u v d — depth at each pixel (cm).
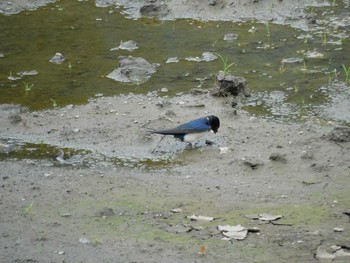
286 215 1117
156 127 1420
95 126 1438
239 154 1321
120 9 2059
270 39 1825
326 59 1702
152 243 1047
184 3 2025
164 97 1541
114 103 1527
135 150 1355
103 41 1853
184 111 1475
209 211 1142
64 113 1494
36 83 1636
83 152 1355
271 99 1520
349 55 1717
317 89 1557
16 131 1435
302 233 1061
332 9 1972
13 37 1903
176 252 1021
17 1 2109
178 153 1339
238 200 1175
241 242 1043
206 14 1984
